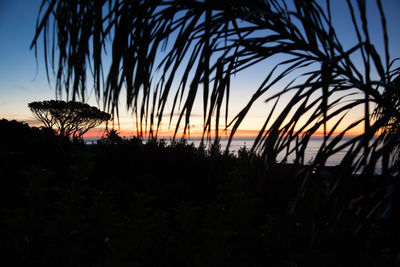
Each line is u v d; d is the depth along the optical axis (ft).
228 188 7.34
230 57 2.95
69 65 2.94
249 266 5.39
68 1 2.90
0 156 14.15
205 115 2.89
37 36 2.87
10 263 5.33
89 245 5.54
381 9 2.29
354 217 3.02
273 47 2.95
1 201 10.32
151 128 3.11
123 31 2.93
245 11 2.97
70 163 14.08
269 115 2.89
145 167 13.73
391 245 2.42
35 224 5.86
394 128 3.22
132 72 2.98
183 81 3.04
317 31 2.57
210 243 4.76
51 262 5.41
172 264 5.21
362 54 2.56
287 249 5.32
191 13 3.04
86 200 9.80
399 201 2.37
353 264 3.70
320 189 4.75
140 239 5.09
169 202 9.75
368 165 2.42
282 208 3.33
